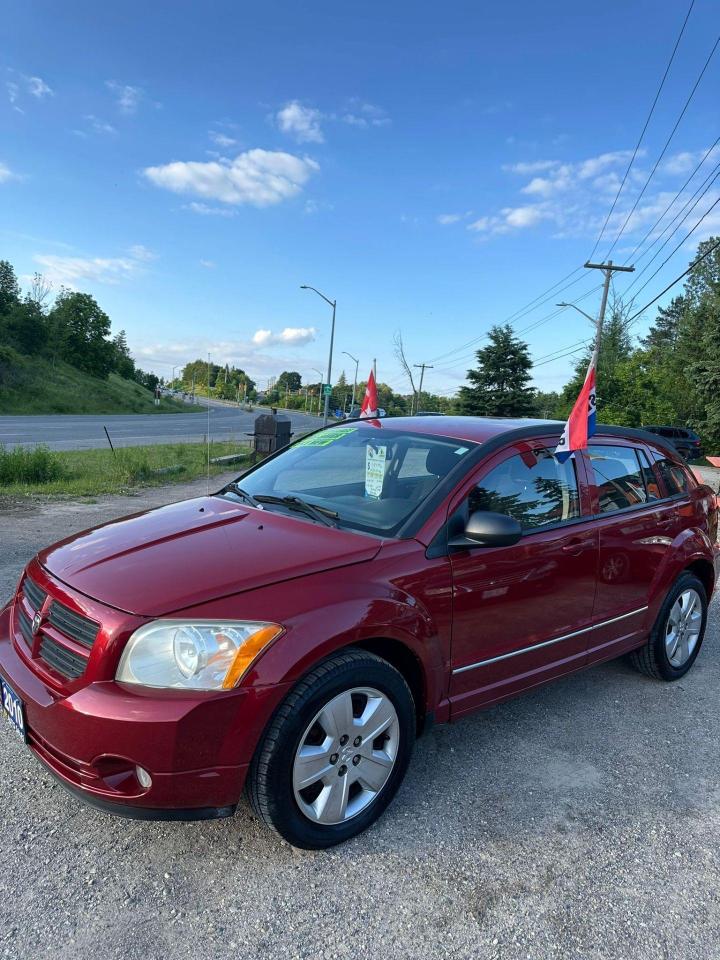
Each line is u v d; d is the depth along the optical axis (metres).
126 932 2.20
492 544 2.93
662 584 4.23
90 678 2.37
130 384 98.94
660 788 3.25
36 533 7.82
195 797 2.32
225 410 96.38
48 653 2.59
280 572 2.61
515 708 4.03
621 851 2.77
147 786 2.28
